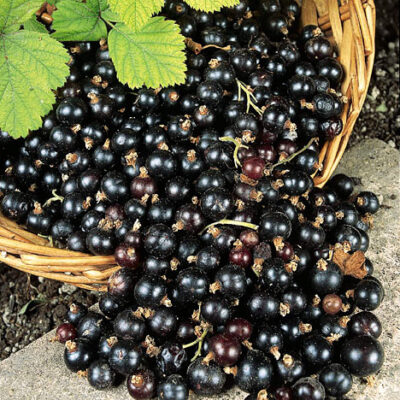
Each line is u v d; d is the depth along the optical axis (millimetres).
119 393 332
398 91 455
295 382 314
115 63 350
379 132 440
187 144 349
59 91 359
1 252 340
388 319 349
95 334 334
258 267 321
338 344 325
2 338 382
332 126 357
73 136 346
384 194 393
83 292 386
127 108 362
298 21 403
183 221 327
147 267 324
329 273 327
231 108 348
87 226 339
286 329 324
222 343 310
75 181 351
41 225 351
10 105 342
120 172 344
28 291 389
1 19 344
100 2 356
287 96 363
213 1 348
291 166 349
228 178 339
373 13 366
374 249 372
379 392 327
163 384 314
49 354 349
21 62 343
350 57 373
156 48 351
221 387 317
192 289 317
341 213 352
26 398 337
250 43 375
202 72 365
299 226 338
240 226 330
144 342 321
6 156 372
